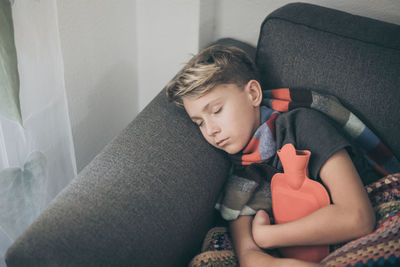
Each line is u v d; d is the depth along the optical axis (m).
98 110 1.05
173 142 0.71
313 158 0.69
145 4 1.08
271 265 0.64
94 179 0.61
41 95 0.78
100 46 0.98
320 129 0.70
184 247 0.66
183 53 1.11
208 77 0.73
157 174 0.64
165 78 1.19
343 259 0.60
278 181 0.72
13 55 0.64
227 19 1.13
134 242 0.55
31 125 0.77
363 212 0.63
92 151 1.07
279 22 0.83
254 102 0.79
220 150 0.78
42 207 0.81
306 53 0.81
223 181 0.77
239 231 0.75
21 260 0.52
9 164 0.72
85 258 0.52
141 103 1.30
